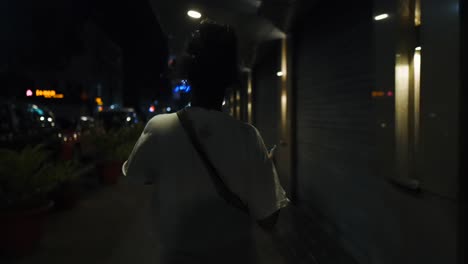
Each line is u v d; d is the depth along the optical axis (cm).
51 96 2541
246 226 143
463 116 248
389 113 352
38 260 443
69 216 641
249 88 1493
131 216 639
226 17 755
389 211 365
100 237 527
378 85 376
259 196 141
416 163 330
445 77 262
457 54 249
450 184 257
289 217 670
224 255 139
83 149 1207
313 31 675
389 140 351
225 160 140
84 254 462
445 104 262
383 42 364
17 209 456
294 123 813
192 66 149
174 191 140
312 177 684
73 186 696
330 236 559
